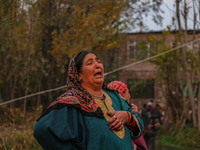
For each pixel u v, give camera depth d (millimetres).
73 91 1868
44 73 7016
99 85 1931
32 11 5652
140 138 2457
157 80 10938
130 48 12312
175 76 10219
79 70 1929
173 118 10102
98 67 1926
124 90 2779
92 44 7918
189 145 7688
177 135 8344
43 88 7090
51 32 7945
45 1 6484
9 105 6371
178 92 9922
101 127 1803
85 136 1773
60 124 1695
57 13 7402
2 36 5547
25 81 6797
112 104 2012
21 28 5793
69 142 1689
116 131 1862
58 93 6520
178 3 8258
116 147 1814
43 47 7816
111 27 9312
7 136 4875
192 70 9086
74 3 7922
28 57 6711
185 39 8477
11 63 6605
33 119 6070
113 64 10531
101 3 8438
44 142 1705
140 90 12117
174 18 8672
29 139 5234
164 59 10195
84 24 7809
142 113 11547
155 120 15109
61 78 6609
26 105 6582
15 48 6172
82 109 1820
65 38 7652
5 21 5016
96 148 1750
